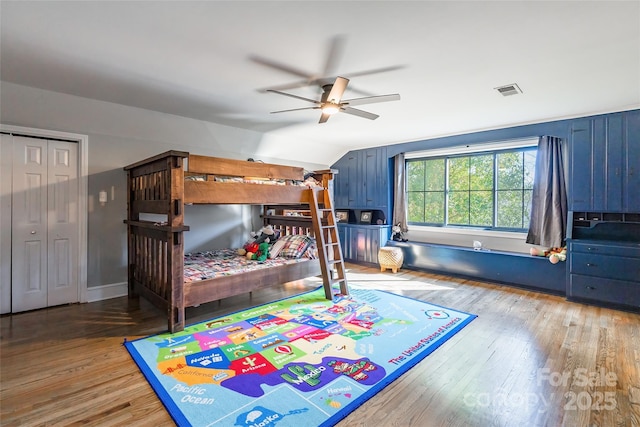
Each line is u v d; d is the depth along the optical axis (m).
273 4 1.81
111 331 2.95
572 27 2.04
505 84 3.03
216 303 3.78
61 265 3.69
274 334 2.87
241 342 2.71
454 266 5.11
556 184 4.28
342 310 3.51
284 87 3.14
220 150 5.10
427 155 5.77
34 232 3.52
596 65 2.60
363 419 1.77
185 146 4.65
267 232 4.73
